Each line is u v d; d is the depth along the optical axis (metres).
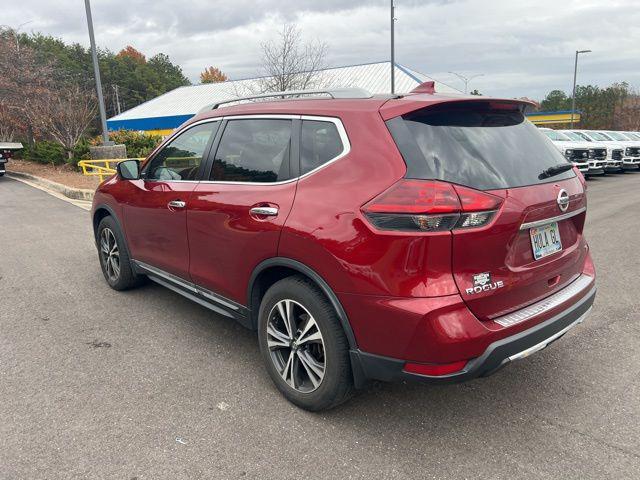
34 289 5.38
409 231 2.45
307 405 3.06
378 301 2.55
